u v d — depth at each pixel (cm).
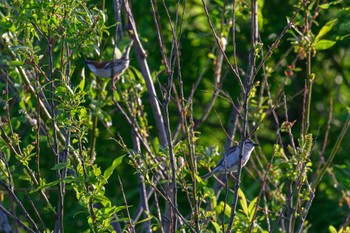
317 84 2203
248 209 1003
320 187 1881
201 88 2127
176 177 975
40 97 1088
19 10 952
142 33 1944
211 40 2094
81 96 903
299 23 1159
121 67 1273
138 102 1280
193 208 891
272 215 1114
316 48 1136
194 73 2127
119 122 1978
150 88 1230
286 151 2086
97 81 1341
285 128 995
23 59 978
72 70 967
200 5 2055
